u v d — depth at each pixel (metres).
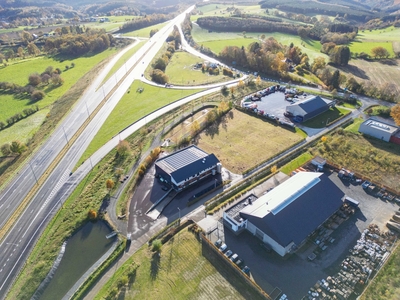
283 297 49.97
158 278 54.09
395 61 169.50
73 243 63.00
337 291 51.06
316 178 69.56
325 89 136.25
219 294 51.00
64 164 88.44
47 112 124.25
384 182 77.12
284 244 56.16
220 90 136.50
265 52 165.38
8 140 103.62
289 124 103.94
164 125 107.88
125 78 157.25
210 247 59.53
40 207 72.56
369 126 97.25
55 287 54.56
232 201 71.75
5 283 55.38
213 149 93.12
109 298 50.66
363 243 59.78
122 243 61.50
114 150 93.94
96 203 72.56
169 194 75.00
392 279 53.03
